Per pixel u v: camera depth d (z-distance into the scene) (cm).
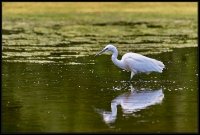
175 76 2236
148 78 2203
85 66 2483
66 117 1554
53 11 5309
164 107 1675
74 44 3266
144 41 3422
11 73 2284
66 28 4253
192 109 1645
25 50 2997
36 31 4047
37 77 2194
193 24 4462
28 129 1434
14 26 4384
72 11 5353
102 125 1468
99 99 1795
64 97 1822
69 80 2134
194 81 2120
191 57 2756
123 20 4816
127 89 1972
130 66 2081
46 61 2608
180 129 1423
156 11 5381
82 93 1892
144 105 1706
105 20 4828
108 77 2216
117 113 1602
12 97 1822
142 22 4656
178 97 1822
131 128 1437
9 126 1462
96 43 3316
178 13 5247
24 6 5462
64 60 2650
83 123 1493
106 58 2755
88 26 4394
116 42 3366
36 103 1733
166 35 3762
